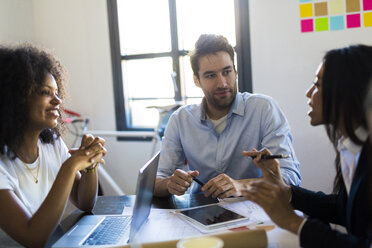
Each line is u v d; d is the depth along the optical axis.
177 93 3.54
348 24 2.73
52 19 3.84
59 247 1.12
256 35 3.02
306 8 2.83
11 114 1.31
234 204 1.45
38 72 1.35
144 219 1.27
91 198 1.49
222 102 1.85
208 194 1.54
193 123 1.97
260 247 1.00
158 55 3.54
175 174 1.60
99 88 3.76
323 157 2.88
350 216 1.04
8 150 1.34
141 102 3.79
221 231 1.17
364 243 0.91
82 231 1.25
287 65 2.95
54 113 1.39
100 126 3.81
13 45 1.42
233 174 1.96
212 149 1.94
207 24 3.38
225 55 1.81
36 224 1.17
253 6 3.00
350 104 0.96
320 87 1.14
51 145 1.59
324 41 2.81
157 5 3.57
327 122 1.03
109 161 3.79
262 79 3.04
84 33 3.74
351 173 1.10
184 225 1.25
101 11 3.64
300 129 2.95
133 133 3.28
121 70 3.68
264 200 1.02
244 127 1.90
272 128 1.87
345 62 0.97
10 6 3.63
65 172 1.27
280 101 3.00
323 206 1.32
